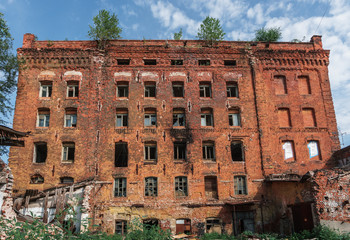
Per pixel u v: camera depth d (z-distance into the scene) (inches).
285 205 1039.6
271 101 1211.2
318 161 1164.5
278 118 1200.8
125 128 1135.6
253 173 1133.1
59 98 1147.9
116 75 1187.9
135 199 1071.0
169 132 1143.6
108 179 1083.3
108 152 1106.7
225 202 1085.8
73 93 1170.6
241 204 1061.8
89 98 1152.8
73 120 1145.4
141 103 1165.1
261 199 1107.3
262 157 1146.7
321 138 1190.3
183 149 1155.3
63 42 1221.7
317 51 1272.1
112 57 1207.6
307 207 914.1
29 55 1181.7
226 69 1232.8
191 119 1165.7
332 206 860.0
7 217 609.0
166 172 1104.2
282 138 1174.3
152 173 1099.9
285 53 1262.3
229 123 1195.9
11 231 463.5
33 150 1096.8
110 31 1224.8
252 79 1231.5
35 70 1173.7
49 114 1144.2
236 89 1233.4
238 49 1253.7
